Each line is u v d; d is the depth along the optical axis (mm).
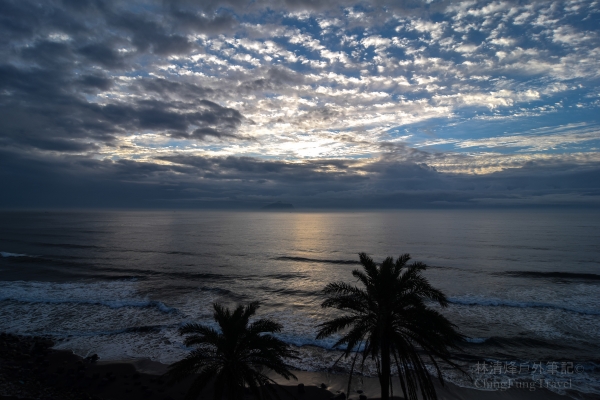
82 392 16516
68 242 81312
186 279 42250
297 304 31766
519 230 112312
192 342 11906
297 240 89375
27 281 40344
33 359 19750
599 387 17359
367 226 143625
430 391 11500
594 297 33562
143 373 18438
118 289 36812
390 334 11867
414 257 58844
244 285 39312
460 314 28250
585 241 79688
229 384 10953
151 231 117625
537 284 39219
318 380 17953
